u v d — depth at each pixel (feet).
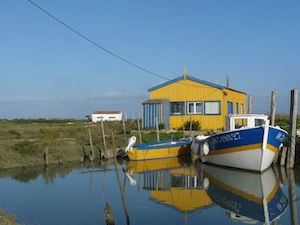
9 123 188.85
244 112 165.89
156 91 136.98
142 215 52.80
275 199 60.49
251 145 76.54
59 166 95.14
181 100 133.59
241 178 76.59
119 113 281.33
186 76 133.59
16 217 51.78
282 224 48.24
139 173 86.02
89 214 53.47
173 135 122.62
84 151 106.42
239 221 49.88
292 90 81.76
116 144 114.73
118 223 48.98
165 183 74.64
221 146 83.41
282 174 78.74
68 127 144.05
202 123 131.34
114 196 64.39
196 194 65.36
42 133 127.54
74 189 69.97
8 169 90.33
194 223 49.08
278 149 84.64
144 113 134.62
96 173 86.33
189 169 89.86
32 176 82.58
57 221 50.24
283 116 184.75
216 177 78.74
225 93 132.67
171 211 54.75
